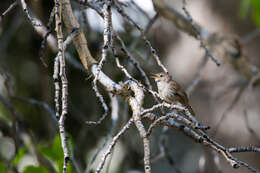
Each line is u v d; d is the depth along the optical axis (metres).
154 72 10.41
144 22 10.66
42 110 11.85
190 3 11.98
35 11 9.51
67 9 6.24
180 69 11.78
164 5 9.94
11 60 12.09
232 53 10.63
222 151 5.04
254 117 10.95
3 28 11.80
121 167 11.29
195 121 4.61
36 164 8.57
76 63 9.46
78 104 12.04
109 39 5.07
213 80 11.37
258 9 8.95
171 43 12.01
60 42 4.93
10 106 8.52
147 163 4.41
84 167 11.05
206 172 10.52
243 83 11.02
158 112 7.77
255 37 11.65
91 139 11.55
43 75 11.01
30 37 12.10
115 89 5.48
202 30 10.45
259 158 10.70
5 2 11.64
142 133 4.62
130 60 6.10
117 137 4.69
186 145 11.37
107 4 5.16
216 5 11.80
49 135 11.13
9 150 11.48
